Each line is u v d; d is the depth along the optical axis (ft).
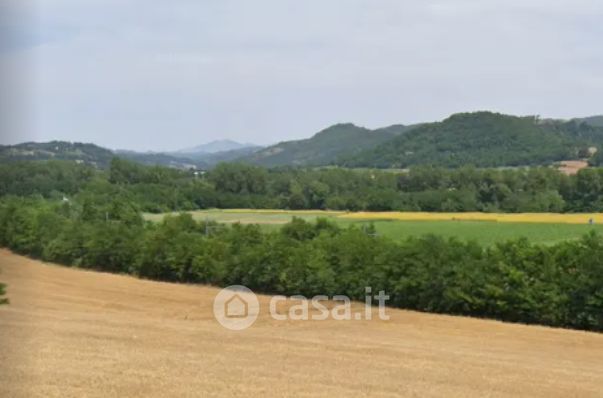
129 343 67.97
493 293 100.22
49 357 57.57
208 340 73.05
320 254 120.67
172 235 150.41
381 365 61.77
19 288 127.13
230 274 134.72
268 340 74.84
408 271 108.58
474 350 74.33
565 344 81.66
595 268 92.99
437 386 53.42
